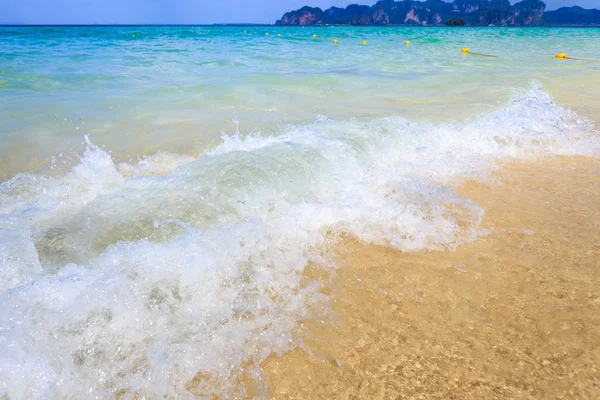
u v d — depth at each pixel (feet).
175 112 16.25
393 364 5.38
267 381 5.17
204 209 8.25
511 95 19.99
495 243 8.04
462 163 12.12
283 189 9.20
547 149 13.30
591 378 5.06
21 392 4.82
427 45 55.36
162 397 4.94
